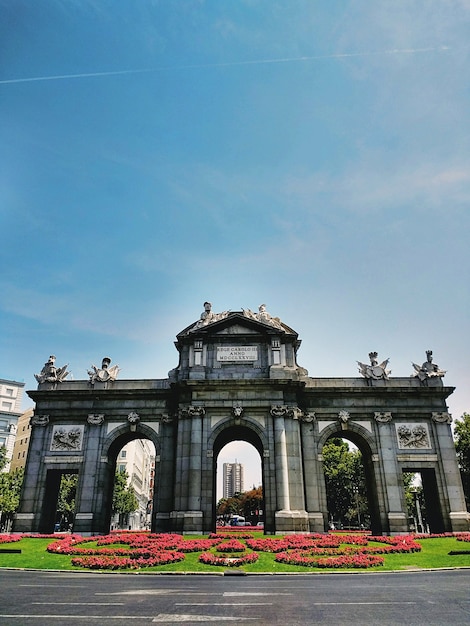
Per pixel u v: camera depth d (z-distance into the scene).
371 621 11.88
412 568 25.55
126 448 118.00
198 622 11.73
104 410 46.50
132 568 24.84
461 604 14.28
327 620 12.00
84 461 44.62
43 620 11.92
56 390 46.72
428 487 46.31
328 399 46.72
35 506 43.41
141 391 46.31
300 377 47.59
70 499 80.25
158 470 44.12
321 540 33.53
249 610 13.37
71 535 38.41
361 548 30.86
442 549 32.19
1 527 84.00
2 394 111.88
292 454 42.31
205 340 46.41
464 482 66.50
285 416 43.31
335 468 86.31
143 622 11.72
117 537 34.50
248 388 43.75
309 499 42.78
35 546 33.28
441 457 44.94
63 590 17.28
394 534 41.81
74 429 46.06
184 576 22.72
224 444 49.06
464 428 65.94
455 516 42.75
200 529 39.12
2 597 15.52
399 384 47.47
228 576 22.83
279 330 45.91
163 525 42.00
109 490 45.59
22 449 113.50
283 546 30.31
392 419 46.12
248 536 37.03
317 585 18.98
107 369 48.47
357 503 85.44
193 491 40.34
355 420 46.22
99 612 13.01
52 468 44.81
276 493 40.62
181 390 44.34
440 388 46.56
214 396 43.62
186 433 42.84
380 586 18.52
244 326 46.84
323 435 45.56
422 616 12.49
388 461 44.53
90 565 25.19
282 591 17.20
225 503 198.50
